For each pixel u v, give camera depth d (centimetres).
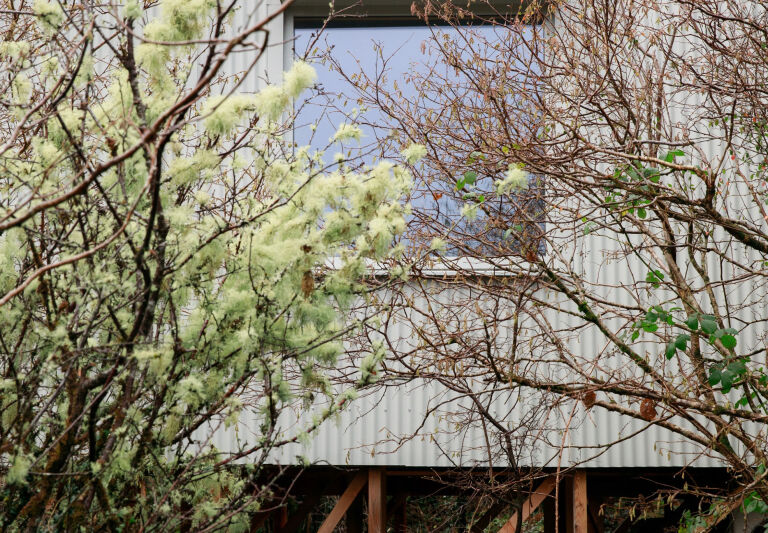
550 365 571
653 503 535
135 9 249
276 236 288
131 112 266
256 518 594
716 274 588
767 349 414
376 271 458
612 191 420
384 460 594
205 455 312
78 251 280
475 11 618
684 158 569
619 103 447
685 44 571
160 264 269
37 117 336
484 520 659
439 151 468
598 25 448
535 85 452
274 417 301
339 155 284
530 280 457
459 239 455
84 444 315
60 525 280
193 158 279
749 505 427
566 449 586
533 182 498
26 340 300
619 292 586
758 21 486
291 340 298
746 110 487
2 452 265
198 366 300
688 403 410
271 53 609
